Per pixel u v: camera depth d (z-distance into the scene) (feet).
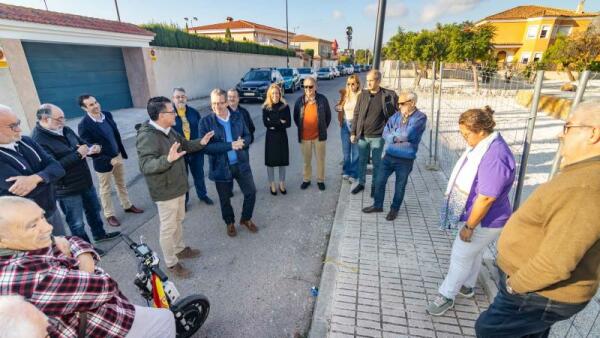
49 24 30.81
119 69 44.09
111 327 5.26
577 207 4.03
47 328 3.59
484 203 6.84
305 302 9.14
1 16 26.68
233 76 74.79
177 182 9.61
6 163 7.65
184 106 14.82
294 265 10.81
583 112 4.23
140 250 6.89
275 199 16.10
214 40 65.67
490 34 63.05
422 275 9.88
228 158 11.78
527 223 4.87
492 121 7.06
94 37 36.50
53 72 34.96
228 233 12.66
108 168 12.87
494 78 22.22
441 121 33.65
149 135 9.13
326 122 16.10
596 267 4.45
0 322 3.15
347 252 11.09
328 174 19.63
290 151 24.99
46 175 8.31
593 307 8.34
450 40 64.59
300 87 77.77
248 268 10.64
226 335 8.02
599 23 66.49
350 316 8.32
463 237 7.41
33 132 9.73
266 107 15.01
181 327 7.52
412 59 69.15
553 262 4.24
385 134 12.66
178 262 10.39
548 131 27.63
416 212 14.02
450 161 20.72
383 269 10.18
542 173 18.16
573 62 69.31
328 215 14.38
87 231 13.00
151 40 45.60
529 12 121.19
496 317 5.53
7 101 28.02
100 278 4.91
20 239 4.41
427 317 8.27
